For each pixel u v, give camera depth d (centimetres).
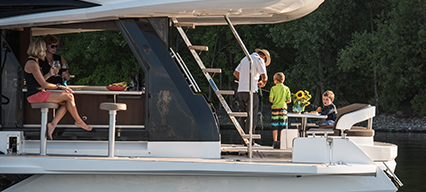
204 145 590
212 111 614
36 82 592
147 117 592
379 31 3866
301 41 3912
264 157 630
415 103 3869
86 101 653
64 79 671
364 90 4491
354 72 4381
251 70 616
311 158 588
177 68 595
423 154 1562
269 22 761
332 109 786
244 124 811
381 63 3788
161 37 598
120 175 565
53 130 589
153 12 583
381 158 643
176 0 574
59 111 597
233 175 562
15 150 599
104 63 2638
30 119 640
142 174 560
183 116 591
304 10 697
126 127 639
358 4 4184
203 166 545
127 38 593
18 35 671
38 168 548
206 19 774
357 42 3862
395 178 626
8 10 597
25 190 561
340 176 583
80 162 545
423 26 3703
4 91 612
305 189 577
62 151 610
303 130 748
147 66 591
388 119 3791
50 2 593
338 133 693
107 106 555
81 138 604
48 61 659
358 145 640
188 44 702
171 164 546
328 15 3969
